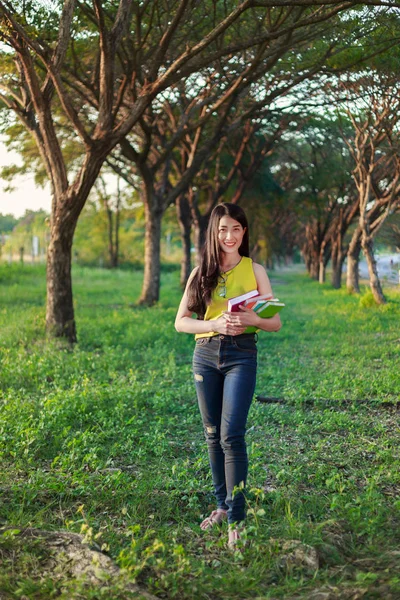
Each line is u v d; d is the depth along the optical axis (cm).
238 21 1111
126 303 2042
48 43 1095
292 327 1459
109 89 1048
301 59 1291
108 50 1004
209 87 1566
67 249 1169
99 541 335
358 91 1512
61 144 1873
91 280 3372
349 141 1989
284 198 2633
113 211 4994
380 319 1591
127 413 645
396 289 2491
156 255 2019
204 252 371
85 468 479
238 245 367
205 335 365
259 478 447
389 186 2012
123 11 991
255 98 1631
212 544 338
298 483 448
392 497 415
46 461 497
